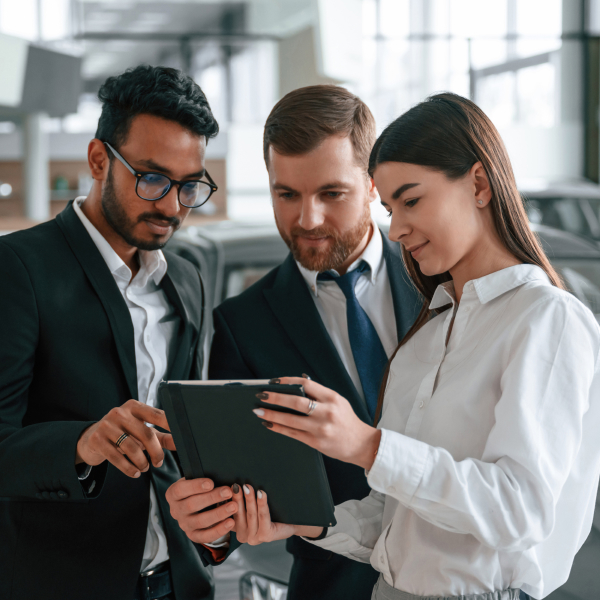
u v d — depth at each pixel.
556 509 0.97
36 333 1.25
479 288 0.99
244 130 9.01
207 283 2.38
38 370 1.28
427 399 1.03
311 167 1.29
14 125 8.88
